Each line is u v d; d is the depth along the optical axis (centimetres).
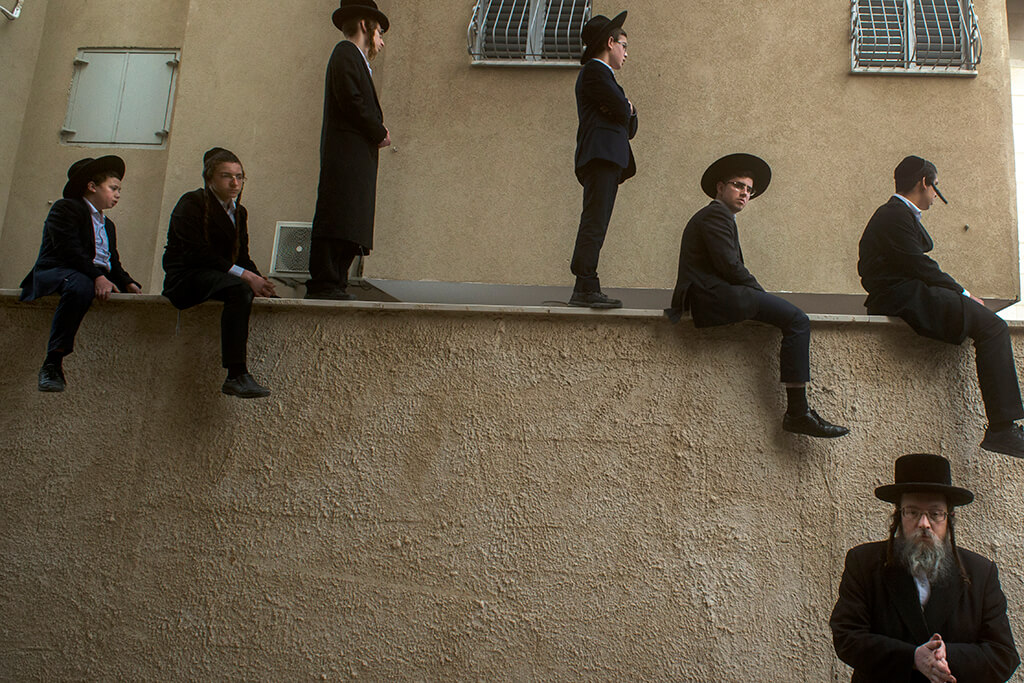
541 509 417
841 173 576
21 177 714
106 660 425
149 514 440
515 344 438
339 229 462
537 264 584
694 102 595
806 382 401
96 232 483
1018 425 391
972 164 568
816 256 568
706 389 422
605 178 459
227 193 458
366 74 479
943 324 404
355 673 411
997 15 584
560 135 596
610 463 419
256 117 688
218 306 461
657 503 412
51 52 736
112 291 460
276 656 417
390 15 621
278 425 443
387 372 443
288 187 676
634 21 608
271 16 704
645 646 398
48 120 724
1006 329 401
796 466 409
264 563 428
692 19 605
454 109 605
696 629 397
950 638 316
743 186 440
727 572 401
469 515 421
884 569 330
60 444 453
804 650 390
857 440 411
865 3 600
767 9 602
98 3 740
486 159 597
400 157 601
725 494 409
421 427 434
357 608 417
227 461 441
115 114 723
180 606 427
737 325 426
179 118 691
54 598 435
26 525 445
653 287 577
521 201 591
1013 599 389
